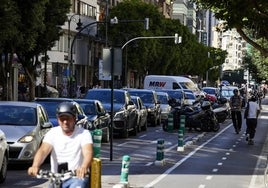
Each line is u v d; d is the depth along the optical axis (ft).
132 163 68.08
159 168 64.34
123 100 104.37
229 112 165.58
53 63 254.06
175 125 123.34
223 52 527.40
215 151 84.33
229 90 234.38
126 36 279.49
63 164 26.02
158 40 299.38
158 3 485.97
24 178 54.34
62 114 26.35
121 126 100.22
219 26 65.72
